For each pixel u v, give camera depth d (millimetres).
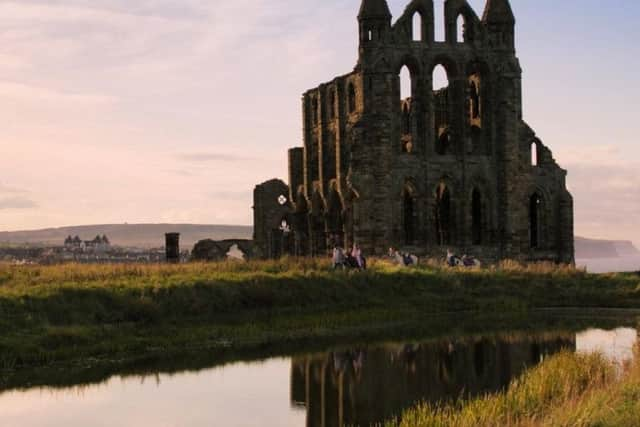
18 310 46844
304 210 99625
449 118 90625
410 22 85500
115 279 56375
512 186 87812
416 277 66625
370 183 83312
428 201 85688
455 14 87375
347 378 39719
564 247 91875
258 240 99562
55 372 40562
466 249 86688
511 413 27734
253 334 50656
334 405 34656
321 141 93812
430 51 86062
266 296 57062
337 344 48906
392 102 84250
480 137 89250
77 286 51188
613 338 50750
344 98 89438
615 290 68562
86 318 48688
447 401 35125
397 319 58562
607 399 25812
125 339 47000
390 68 83812
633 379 28516
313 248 95688
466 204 87000
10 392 36938
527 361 43562
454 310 63281
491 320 59281
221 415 33375
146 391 37219
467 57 87375
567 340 50156
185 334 49000
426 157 85750
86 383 38625
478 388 37562
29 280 55125
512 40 88875
